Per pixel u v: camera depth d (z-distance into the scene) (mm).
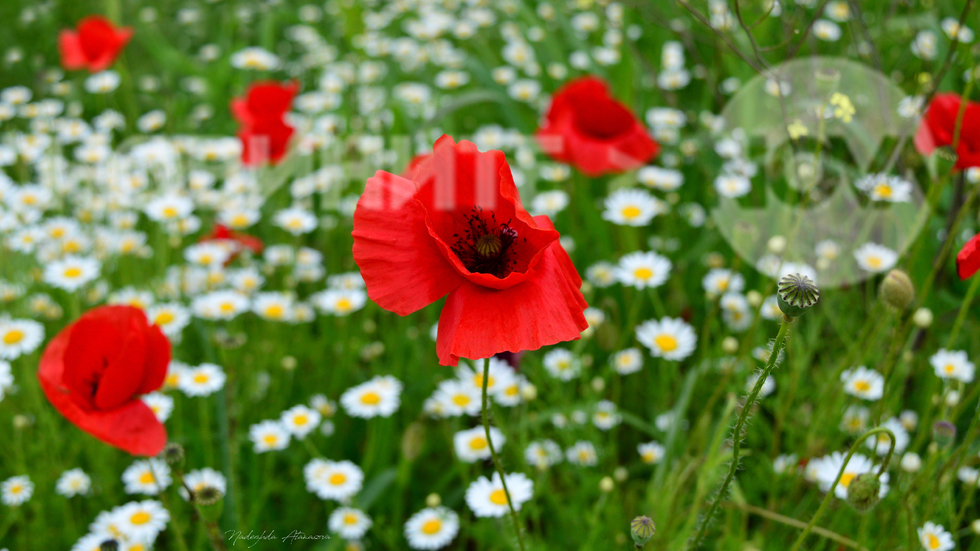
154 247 1080
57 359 777
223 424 904
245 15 1510
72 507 931
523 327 711
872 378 875
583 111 991
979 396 903
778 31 1104
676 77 1189
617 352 930
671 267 1051
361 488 896
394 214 720
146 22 1394
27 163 1129
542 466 885
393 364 986
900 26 1070
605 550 868
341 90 1224
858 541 802
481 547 888
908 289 782
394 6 1460
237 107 1019
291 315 1000
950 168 831
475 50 1412
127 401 783
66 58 1118
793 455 863
